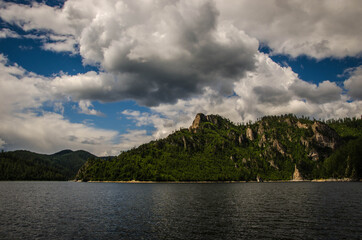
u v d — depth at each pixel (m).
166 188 173.00
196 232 39.91
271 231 39.66
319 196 91.56
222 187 182.75
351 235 36.69
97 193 126.38
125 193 125.31
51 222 49.03
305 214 53.91
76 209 67.06
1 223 48.16
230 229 41.50
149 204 77.00
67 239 36.91
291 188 152.75
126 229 42.56
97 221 49.78
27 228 43.88
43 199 93.75
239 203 76.19
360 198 81.81
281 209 61.94
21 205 75.31
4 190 146.25
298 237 36.09
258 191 130.12
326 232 38.50
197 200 87.00
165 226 44.47
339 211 56.81
